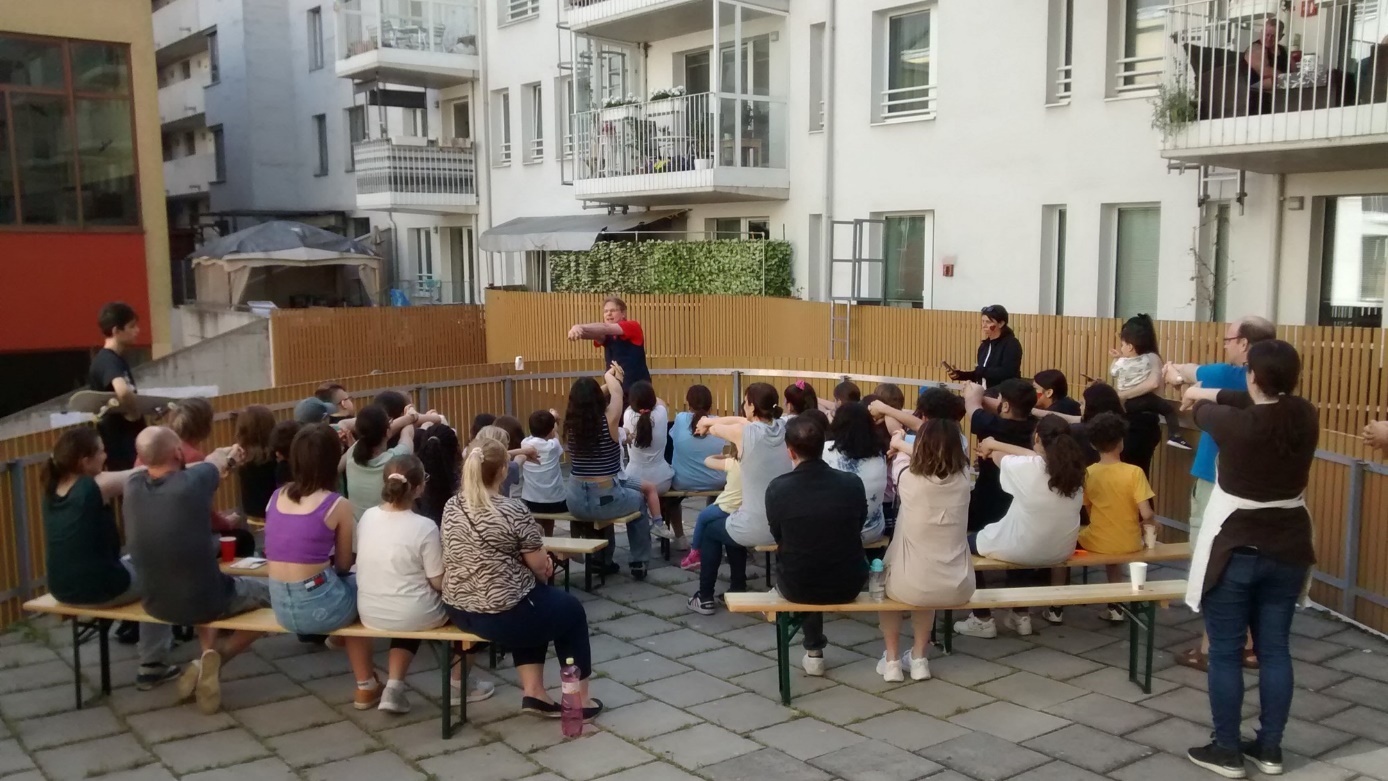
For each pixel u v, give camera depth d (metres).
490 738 5.13
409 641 5.38
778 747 4.98
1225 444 4.57
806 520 5.36
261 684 5.85
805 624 5.85
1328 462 6.73
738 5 15.50
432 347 18.97
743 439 6.60
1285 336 8.95
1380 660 5.95
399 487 5.15
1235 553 4.50
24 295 16.77
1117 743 4.95
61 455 5.36
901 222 14.91
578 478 7.45
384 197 22.92
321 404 7.26
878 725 5.20
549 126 21.44
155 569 5.19
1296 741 4.93
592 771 4.76
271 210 29.70
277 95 29.48
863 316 13.54
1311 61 9.09
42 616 7.02
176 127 34.38
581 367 12.38
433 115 24.97
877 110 14.91
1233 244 10.96
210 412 6.04
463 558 5.00
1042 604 5.48
